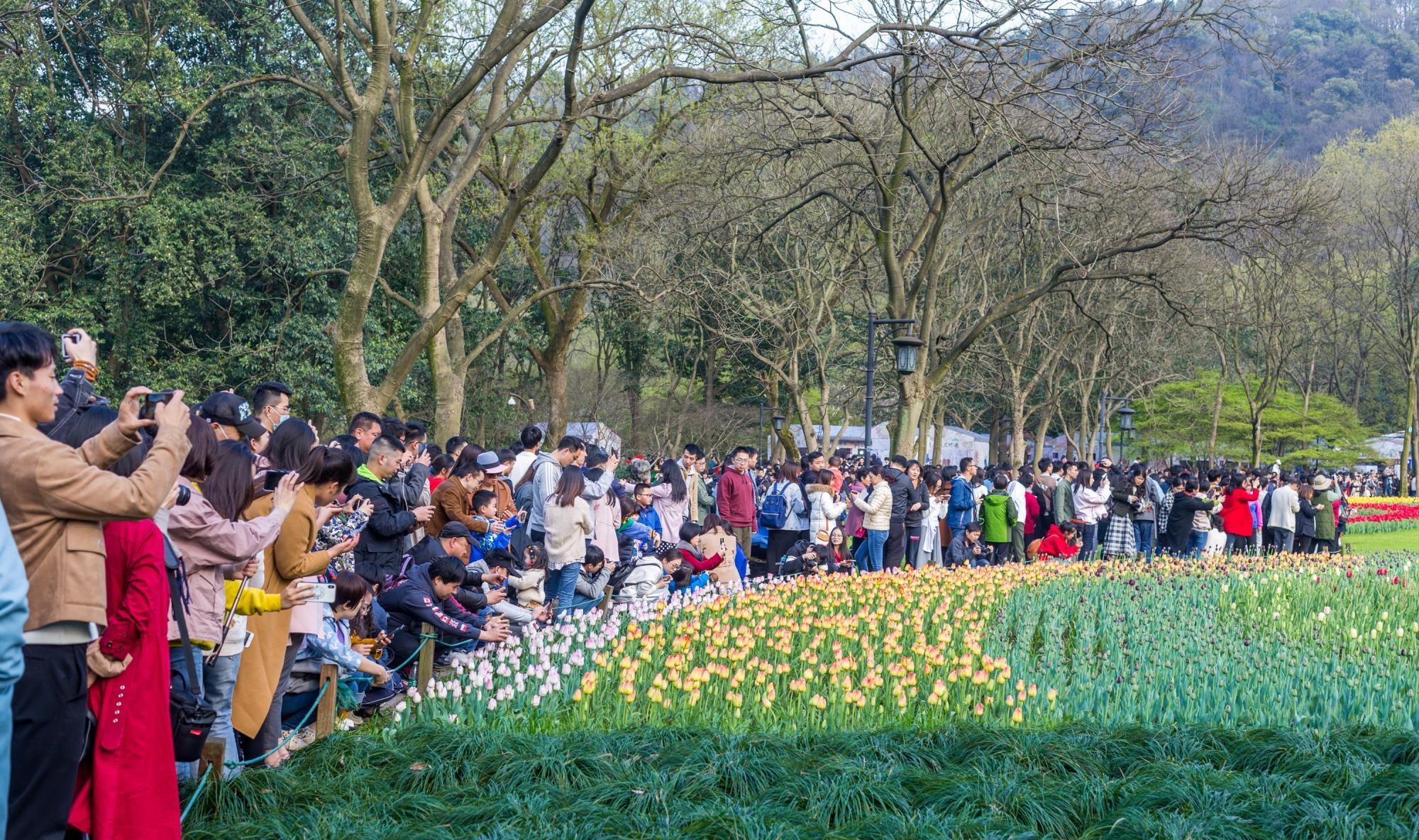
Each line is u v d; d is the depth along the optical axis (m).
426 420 30.31
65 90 22.41
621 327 38.88
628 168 23.47
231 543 5.40
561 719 7.41
